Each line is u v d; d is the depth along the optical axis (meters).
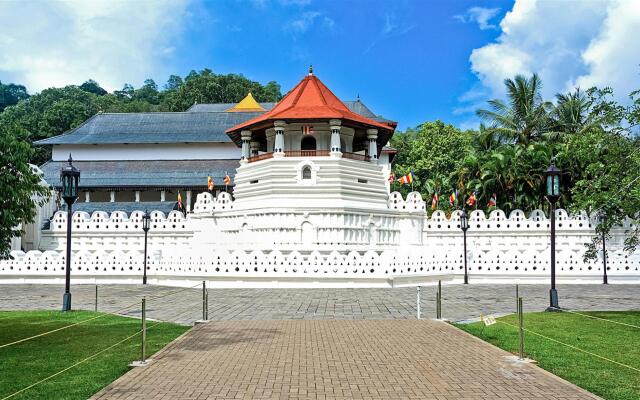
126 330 16.59
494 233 42.66
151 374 11.10
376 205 43.75
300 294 27.30
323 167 42.16
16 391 9.95
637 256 33.66
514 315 19.09
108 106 128.50
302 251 37.78
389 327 16.83
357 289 29.83
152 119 77.19
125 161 71.06
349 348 13.60
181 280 32.72
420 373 11.12
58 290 30.50
